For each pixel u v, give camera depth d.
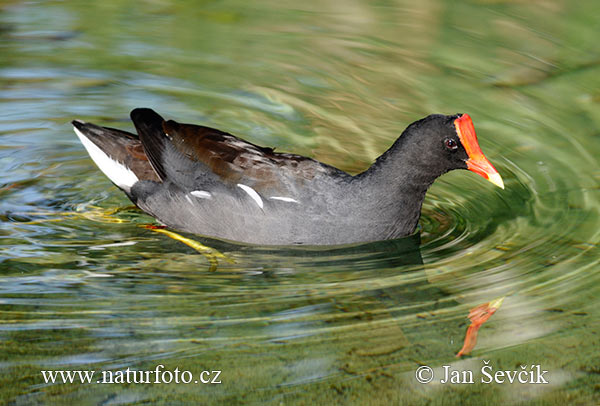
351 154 13.35
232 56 16.64
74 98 14.94
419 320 9.31
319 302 9.70
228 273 10.43
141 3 19.16
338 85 15.62
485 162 10.54
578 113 14.50
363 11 18.67
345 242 10.92
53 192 12.43
